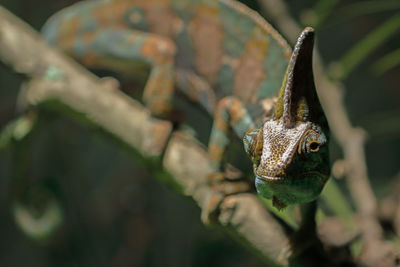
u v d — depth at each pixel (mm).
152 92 1007
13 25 998
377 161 2314
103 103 964
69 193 2025
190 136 969
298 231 905
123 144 965
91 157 2105
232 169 952
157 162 949
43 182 1080
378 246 957
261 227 906
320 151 852
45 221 1080
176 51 1032
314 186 854
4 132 1043
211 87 1015
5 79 1921
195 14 1026
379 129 1793
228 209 913
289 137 844
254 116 951
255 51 974
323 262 905
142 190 2113
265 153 844
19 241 2043
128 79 1079
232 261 2193
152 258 2105
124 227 2117
